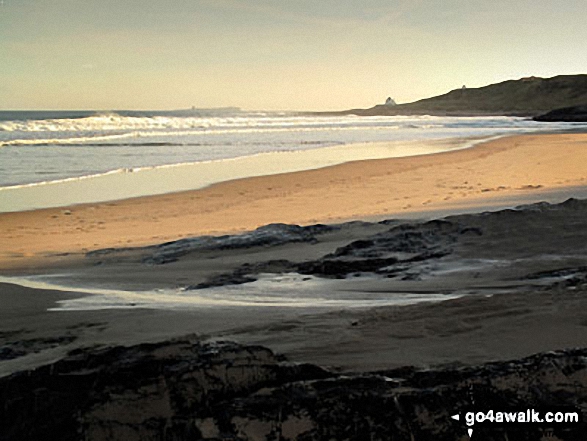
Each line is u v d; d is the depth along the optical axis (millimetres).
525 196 11875
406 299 4801
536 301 3994
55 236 11086
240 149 30750
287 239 8312
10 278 7160
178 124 54375
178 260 7754
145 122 53656
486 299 4098
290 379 2604
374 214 11227
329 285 5684
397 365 2912
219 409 2326
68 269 7734
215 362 2531
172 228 11734
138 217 13148
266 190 16953
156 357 2605
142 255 8461
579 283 4531
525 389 2443
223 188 17359
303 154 28219
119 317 4762
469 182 17656
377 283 5555
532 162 23156
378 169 21688
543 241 6457
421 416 2309
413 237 7094
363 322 3850
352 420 2285
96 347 2957
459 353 3111
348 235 8383
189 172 21094
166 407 2346
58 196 15852
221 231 11070
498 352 3078
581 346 3092
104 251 8992
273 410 2297
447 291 5023
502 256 6113
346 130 52625
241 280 6238
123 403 2318
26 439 2318
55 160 24047
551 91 176500
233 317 4461
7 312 5215
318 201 14875
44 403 2424
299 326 3885
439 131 51500
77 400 2396
